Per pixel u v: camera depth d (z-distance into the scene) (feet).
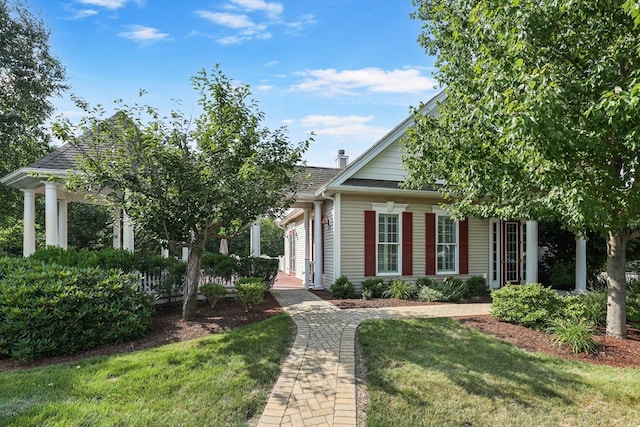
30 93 48.83
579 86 13.58
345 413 10.91
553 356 16.34
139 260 26.61
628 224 18.94
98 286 18.12
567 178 14.19
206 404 11.35
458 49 20.92
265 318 22.97
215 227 23.16
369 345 17.44
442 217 38.60
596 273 42.45
